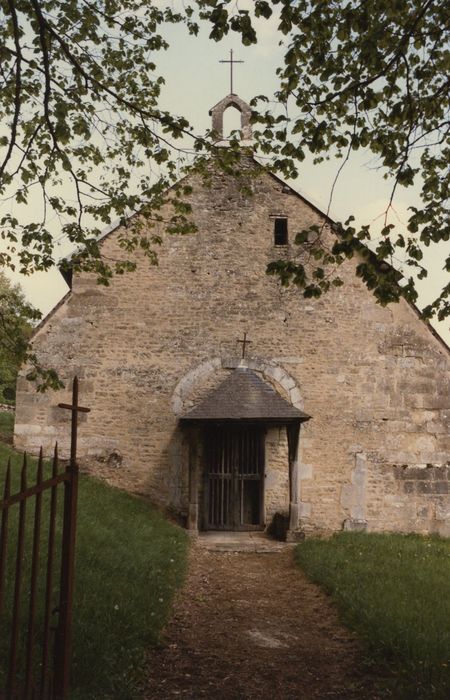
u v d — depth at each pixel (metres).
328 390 12.95
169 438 12.72
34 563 3.53
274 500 12.71
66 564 3.97
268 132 5.99
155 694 4.57
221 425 12.23
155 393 12.85
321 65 5.72
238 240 13.39
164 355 12.98
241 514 12.74
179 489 12.56
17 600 3.34
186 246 13.33
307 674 5.10
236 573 9.17
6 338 6.80
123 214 7.39
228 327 13.09
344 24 5.50
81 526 8.79
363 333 13.15
